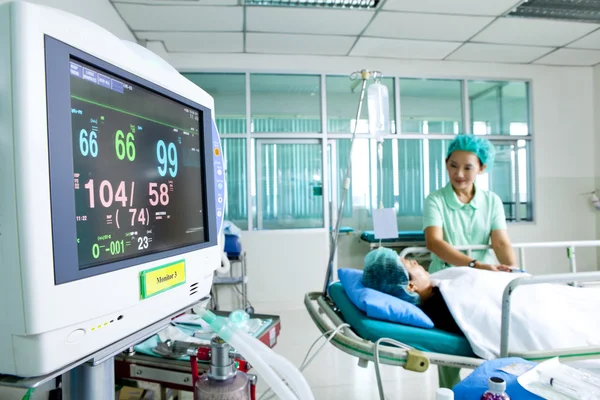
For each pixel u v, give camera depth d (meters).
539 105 4.34
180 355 0.99
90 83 0.42
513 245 2.02
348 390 2.11
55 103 0.37
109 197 0.45
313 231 3.97
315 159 4.05
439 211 2.05
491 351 1.10
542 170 4.35
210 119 0.68
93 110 0.43
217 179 0.71
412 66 4.11
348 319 1.29
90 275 0.40
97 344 0.42
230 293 3.84
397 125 4.13
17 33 0.34
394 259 1.40
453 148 2.04
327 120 4.05
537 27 3.33
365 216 4.16
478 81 4.28
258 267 3.90
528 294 1.31
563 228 4.38
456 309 1.25
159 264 0.52
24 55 0.34
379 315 1.20
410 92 4.20
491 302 1.27
